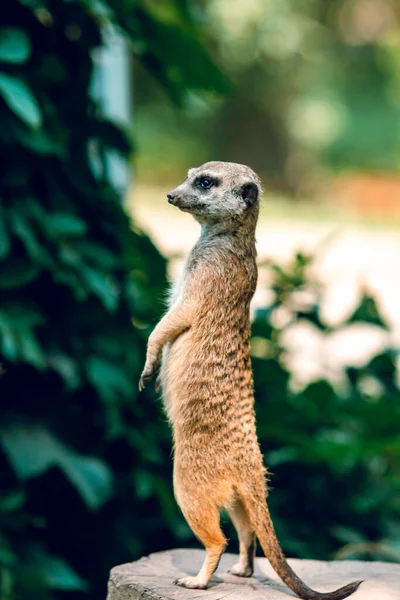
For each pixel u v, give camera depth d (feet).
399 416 29.99
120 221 26.37
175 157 105.81
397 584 17.83
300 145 108.17
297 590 16.05
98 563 26.11
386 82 110.73
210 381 16.75
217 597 16.52
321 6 108.58
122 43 33.60
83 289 23.98
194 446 16.75
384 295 61.87
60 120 25.72
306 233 82.94
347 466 28.63
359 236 84.89
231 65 103.45
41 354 23.82
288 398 29.73
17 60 21.94
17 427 23.81
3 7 24.81
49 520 26.08
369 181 107.24
